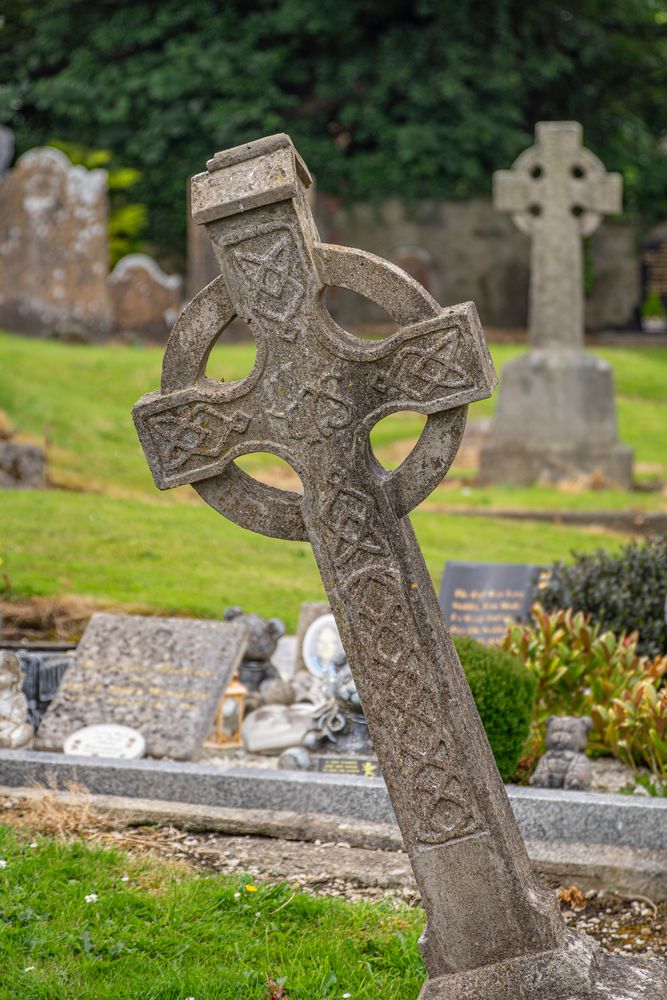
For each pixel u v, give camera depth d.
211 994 4.95
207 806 6.88
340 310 35.16
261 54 35.44
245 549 13.01
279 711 8.45
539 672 8.30
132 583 11.52
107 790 7.05
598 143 39.81
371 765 7.41
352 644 4.69
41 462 14.86
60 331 25.17
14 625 10.48
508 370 19.28
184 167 36.56
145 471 16.61
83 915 5.56
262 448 4.72
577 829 6.51
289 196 4.45
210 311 4.71
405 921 5.66
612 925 5.91
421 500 4.59
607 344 36.09
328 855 6.44
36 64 36.75
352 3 35.62
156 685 8.04
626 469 19.05
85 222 26.19
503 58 36.22
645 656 9.16
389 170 36.44
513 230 37.12
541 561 13.55
